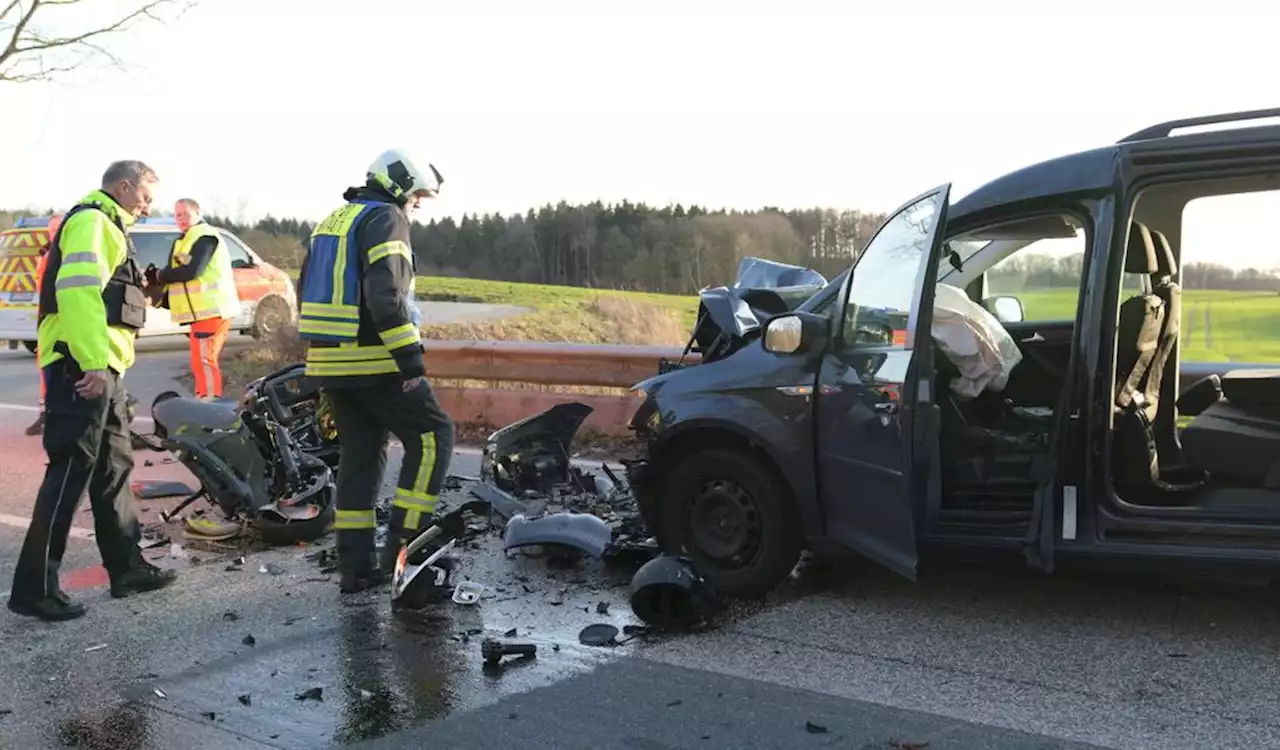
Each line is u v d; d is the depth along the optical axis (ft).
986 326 16.30
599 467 25.68
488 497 20.33
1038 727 11.45
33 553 15.64
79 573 18.34
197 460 19.89
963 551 14.44
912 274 14.30
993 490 15.33
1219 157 13.05
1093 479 13.62
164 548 19.88
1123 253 13.43
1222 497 13.85
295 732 11.81
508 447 21.99
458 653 14.16
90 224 15.92
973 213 14.49
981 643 13.96
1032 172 14.20
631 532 18.49
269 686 13.15
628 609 15.87
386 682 13.19
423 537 16.26
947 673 13.01
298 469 20.38
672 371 17.54
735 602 16.06
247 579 17.83
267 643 14.70
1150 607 15.01
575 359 30.50
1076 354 13.65
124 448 16.98
